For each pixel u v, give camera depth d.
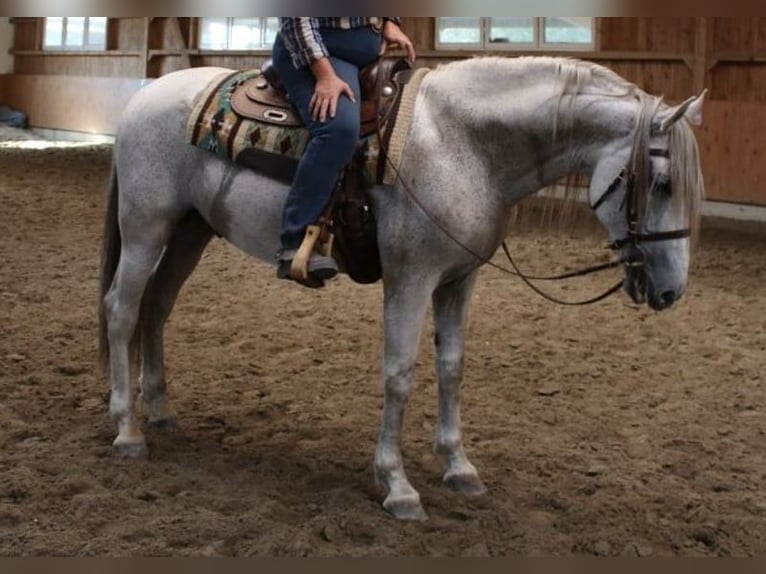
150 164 3.36
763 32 10.88
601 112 2.81
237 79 3.32
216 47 17.05
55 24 19.69
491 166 2.96
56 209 9.95
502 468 3.53
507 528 2.97
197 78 3.42
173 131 3.33
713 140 11.19
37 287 6.45
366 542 2.85
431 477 3.41
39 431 3.72
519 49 12.91
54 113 19.47
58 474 3.27
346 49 2.99
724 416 4.22
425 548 2.80
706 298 6.70
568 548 2.84
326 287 6.76
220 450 3.64
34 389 4.26
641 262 2.76
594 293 6.80
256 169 3.13
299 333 5.50
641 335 5.67
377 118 2.94
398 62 3.05
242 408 4.16
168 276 3.70
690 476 3.52
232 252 8.07
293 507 3.09
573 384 4.66
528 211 3.30
